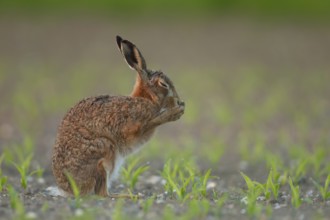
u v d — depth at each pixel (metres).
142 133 20.20
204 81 51.09
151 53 64.12
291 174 24.12
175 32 76.94
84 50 66.44
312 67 58.78
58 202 17.78
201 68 57.16
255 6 90.62
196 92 46.81
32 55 62.97
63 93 45.41
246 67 58.28
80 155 19.09
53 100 42.19
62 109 40.84
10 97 43.84
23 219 15.69
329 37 74.69
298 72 56.28
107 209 16.97
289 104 42.72
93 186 19.09
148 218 16.12
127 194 19.62
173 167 25.20
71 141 19.25
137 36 73.69
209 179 24.44
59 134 19.58
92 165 19.09
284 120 38.03
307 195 20.78
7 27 77.75
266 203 19.06
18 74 53.16
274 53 66.12
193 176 19.89
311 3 89.38
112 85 48.69
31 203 17.66
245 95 46.09
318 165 24.55
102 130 19.41
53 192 20.42
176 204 17.94
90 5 91.19
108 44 69.94
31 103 40.22
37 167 26.09
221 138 33.50
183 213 16.66
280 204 18.88
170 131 35.41
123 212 16.64
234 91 47.62
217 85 49.81
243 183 23.61
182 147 30.72
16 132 34.12
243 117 38.94
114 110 19.70
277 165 24.84
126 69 56.56
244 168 26.47
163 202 18.25
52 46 68.00
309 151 29.80
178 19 85.12
